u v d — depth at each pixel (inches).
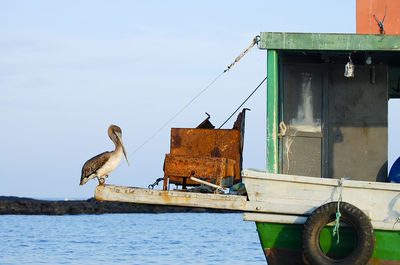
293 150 617.0
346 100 614.9
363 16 570.9
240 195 560.7
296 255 533.6
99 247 1032.2
